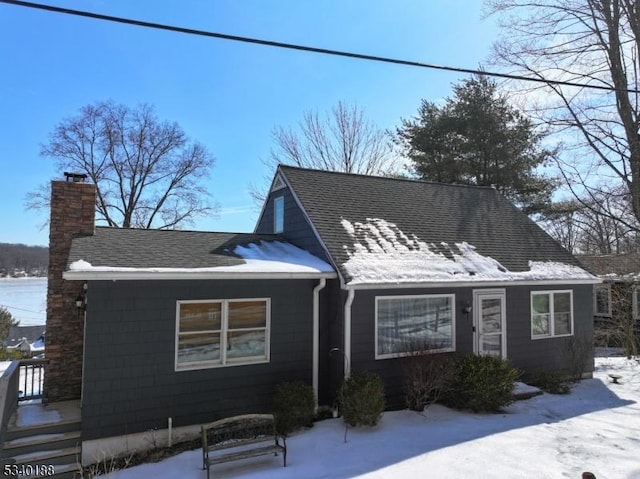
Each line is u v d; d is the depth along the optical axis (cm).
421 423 879
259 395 909
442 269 1073
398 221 1223
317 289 969
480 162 2444
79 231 976
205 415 854
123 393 789
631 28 1427
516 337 1188
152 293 823
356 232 1100
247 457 692
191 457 746
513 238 1365
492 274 1127
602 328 2042
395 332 1009
